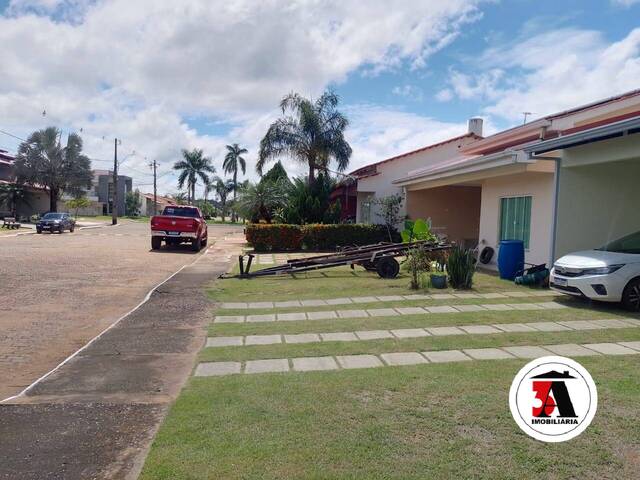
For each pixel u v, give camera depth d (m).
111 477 3.16
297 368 5.28
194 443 3.50
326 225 21.30
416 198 20.55
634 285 7.95
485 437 3.53
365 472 3.09
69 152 46.78
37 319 7.94
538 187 12.52
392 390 4.46
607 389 4.36
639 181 10.80
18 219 45.19
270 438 3.56
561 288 8.66
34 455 3.45
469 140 24.00
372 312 8.18
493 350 5.80
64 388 4.81
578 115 12.83
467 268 10.53
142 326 7.42
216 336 6.78
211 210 86.88
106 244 23.97
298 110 24.61
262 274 12.56
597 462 3.18
